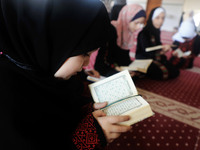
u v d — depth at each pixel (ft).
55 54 1.52
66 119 1.91
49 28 1.36
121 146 3.63
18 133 1.34
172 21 16.99
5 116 1.32
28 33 1.37
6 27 1.39
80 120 2.14
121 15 6.17
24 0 1.26
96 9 1.40
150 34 7.21
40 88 1.66
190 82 6.89
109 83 2.57
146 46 7.11
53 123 1.70
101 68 5.94
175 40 8.61
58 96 1.88
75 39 1.43
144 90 6.11
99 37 1.54
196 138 3.87
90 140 1.83
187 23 7.91
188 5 16.65
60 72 1.69
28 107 1.47
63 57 1.52
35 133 1.46
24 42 1.39
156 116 4.61
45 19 1.29
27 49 1.44
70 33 1.40
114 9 6.29
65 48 1.47
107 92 2.53
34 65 1.59
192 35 7.88
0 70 1.42
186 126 4.24
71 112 2.09
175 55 8.07
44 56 1.49
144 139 3.83
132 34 6.57
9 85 1.40
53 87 1.74
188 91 6.10
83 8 1.36
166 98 5.59
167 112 4.81
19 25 1.31
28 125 1.43
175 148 3.60
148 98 5.57
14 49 1.48
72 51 1.50
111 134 1.90
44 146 1.51
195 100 5.49
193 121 4.44
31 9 1.28
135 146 3.64
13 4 1.30
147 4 15.64
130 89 2.46
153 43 7.29
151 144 3.70
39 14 1.29
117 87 2.52
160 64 6.97
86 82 4.12
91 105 2.44
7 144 1.34
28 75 1.55
